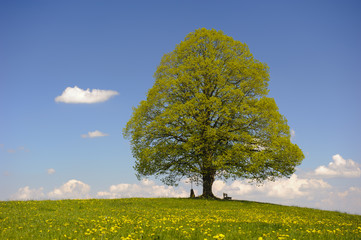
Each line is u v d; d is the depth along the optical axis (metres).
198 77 27.67
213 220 12.79
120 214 14.84
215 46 29.36
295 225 11.77
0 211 15.33
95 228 9.70
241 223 11.61
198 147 25.39
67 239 8.33
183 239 8.25
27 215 13.65
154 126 26.78
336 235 9.25
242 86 27.84
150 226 10.27
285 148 26.00
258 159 25.33
